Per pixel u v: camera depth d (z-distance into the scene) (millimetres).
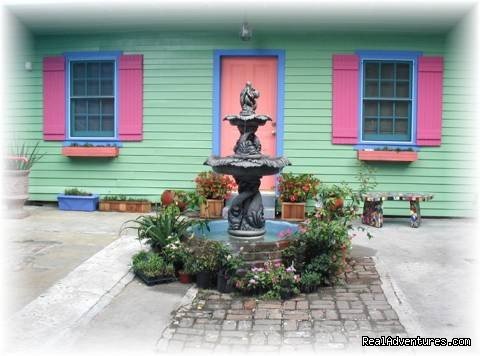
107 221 7734
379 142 8398
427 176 8430
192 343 3684
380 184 8445
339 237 4914
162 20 8344
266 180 8680
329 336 3797
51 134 8984
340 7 7594
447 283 4988
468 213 8414
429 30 8266
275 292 4590
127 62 8656
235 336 3812
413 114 8367
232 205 5582
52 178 9031
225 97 8625
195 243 5160
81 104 8969
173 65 8602
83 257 5660
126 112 8727
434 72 8305
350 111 8352
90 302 4336
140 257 5273
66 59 8867
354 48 8328
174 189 8695
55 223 7547
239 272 4793
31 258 5598
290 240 5156
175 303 4484
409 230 7426
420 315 4195
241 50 8453
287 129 8453
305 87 8406
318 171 8445
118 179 8852
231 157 5363
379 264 5551
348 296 4645
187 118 8641
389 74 8406
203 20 8297
